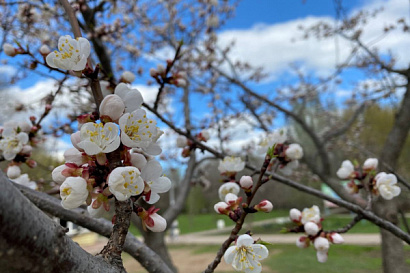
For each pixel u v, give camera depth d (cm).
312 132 488
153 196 97
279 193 1559
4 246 54
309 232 167
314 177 649
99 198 89
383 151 373
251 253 116
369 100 561
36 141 209
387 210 316
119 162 90
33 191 164
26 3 300
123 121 88
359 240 962
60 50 100
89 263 70
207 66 465
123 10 463
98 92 101
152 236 351
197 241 1664
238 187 177
